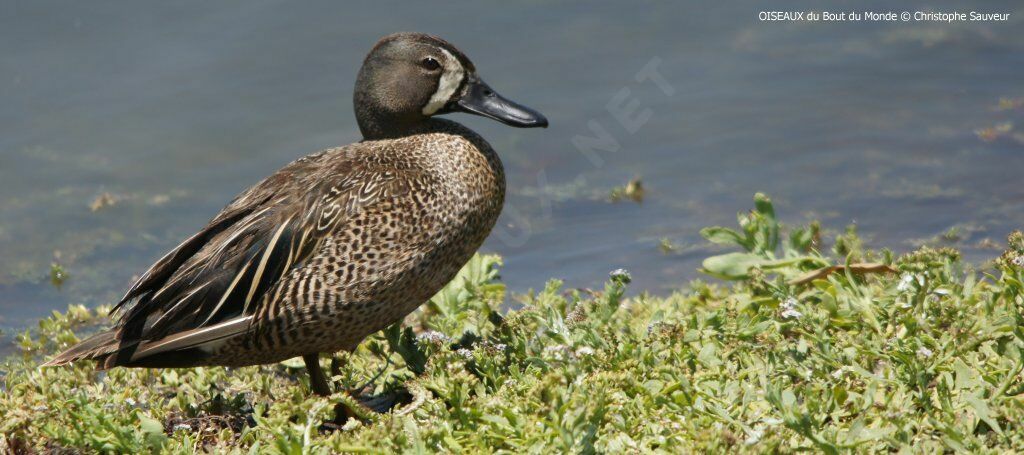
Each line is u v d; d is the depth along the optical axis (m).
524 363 8.19
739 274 10.26
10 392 8.77
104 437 7.24
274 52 17.06
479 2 18.19
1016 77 16.41
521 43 17.31
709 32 17.59
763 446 6.25
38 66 16.69
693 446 6.40
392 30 17.53
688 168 14.91
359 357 9.23
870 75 16.62
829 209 13.55
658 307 10.11
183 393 8.60
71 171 15.15
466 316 9.67
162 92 16.31
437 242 8.20
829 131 15.35
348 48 16.94
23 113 16.00
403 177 8.15
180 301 7.70
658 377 7.63
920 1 18.58
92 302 12.46
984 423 6.70
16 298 12.61
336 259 7.79
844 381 7.32
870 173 14.34
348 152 8.61
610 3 18.39
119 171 15.13
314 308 7.79
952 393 7.04
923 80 16.42
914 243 12.41
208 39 17.23
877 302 8.61
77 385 8.80
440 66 9.35
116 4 17.78
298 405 7.11
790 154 14.96
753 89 16.39
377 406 8.36
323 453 6.78
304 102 16.11
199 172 15.11
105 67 16.66
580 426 6.36
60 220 14.29
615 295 9.09
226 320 7.77
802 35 17.70
